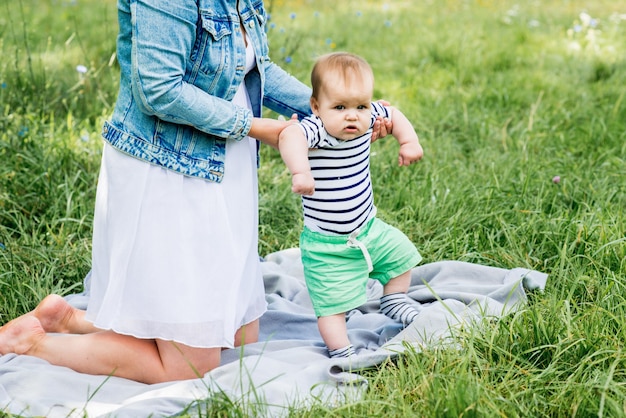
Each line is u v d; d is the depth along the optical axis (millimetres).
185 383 2711
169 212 2721
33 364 2816
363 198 3000
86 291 3592
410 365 2719
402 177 4793
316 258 3010
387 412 2543
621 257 3523
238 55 2725
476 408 2393
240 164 2850
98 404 2604
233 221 2824
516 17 9367
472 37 8125
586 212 4129
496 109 6102
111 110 5684
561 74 6965
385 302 3203
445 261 3615
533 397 2553
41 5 9695
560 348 2779
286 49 7129
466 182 4668
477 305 3236
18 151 4723
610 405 2443
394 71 7379
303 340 3178
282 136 2777
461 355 2801
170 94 2564
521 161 4914
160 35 2529
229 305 2787
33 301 3490
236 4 2754
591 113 5891
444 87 6789
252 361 2818
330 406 2570
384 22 8875
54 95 5707
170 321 2727
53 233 4105
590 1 10805
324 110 2836
